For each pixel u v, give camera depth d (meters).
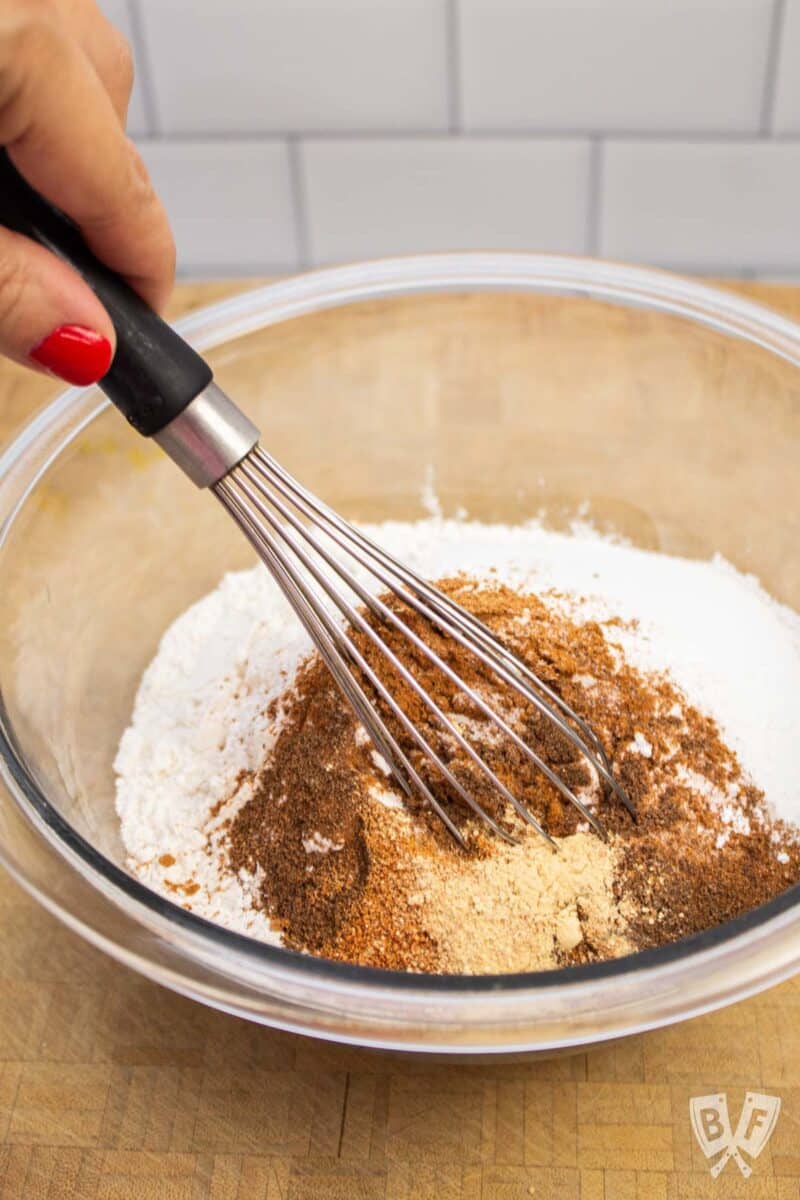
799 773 0.55
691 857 0.52
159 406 0.44
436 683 0.54
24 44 0.40
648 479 0.64
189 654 0.60
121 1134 0.50
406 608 0.56
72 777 0.55
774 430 0.61
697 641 0.57
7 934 0.55
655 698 0.55
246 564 0.64
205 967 0.42
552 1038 0.40
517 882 0.51
